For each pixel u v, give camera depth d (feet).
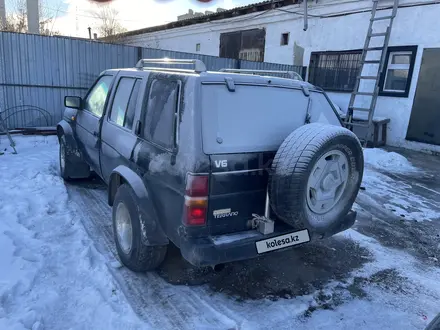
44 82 29.94
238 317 8.85
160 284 10.05
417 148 31.58
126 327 8.16
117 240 10.88
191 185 7.86
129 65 33.91
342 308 9.50
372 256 12.51
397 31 32.37
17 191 15.90
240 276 10.73
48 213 14.17
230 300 9.55
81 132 15.90
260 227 8.70
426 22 30.27
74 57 30.91
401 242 13.82
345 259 12.19
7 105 28.73
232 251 8.17
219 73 9.20
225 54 53.83
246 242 8.34
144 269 10.30
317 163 8.56
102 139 13.20
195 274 10.65
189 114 8.25
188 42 62.03
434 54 29.91
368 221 15.80
